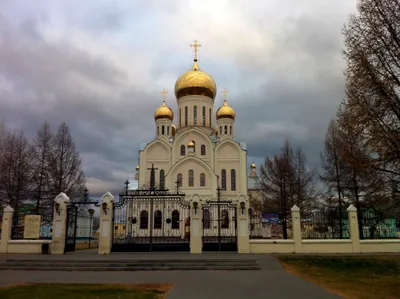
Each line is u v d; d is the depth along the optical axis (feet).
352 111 60.64
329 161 124.77
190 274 55.98
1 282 49.14
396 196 73.20
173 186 181.47
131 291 41.86
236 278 52.03
